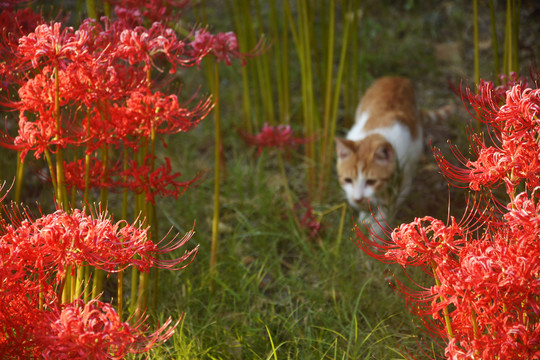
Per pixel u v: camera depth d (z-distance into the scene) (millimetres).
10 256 1510
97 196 3678
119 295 1903
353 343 2506
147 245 1623
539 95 1581
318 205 3717
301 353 2438
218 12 6047
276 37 4242
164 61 2414
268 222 3570
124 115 2129
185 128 2223
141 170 2225
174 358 2324
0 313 1556
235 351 2477
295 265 3217
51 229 1495
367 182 3561
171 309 2715
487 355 1471
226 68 5332
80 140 2113
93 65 1902
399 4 6285
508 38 3141
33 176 3471
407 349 2410
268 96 4371
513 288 1434
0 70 1964
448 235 1517
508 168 1582
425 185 3941
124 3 2516
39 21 2270
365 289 2873
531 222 1447
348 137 4125
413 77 5258
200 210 3633
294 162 4363
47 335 1414
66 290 1989
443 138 4336
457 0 5977
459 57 5246
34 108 1978
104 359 1389
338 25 5852
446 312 1577
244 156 4332
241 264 3023
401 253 1562
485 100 1802
